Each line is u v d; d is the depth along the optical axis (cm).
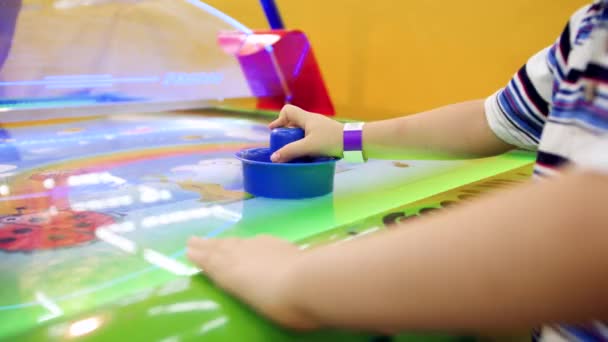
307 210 55
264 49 141
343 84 154
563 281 24
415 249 27
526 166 74
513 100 57
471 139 61
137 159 79
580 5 106
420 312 27
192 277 38
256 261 35
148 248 44
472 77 127
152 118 125
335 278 29
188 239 45
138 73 137
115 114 128
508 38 119
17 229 47
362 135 64
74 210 54
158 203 57
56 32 133
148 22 147
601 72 31
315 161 63
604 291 24
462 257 26
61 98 122
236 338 31
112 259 41
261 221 51
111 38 139
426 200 56
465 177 69
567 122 34
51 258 41
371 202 58
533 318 25
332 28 152
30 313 32
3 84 118
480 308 26
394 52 140
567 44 48
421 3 132
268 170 59
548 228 25
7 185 63
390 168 75
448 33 129
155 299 34
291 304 30
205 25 149
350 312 28
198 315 33
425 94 137
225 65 147
